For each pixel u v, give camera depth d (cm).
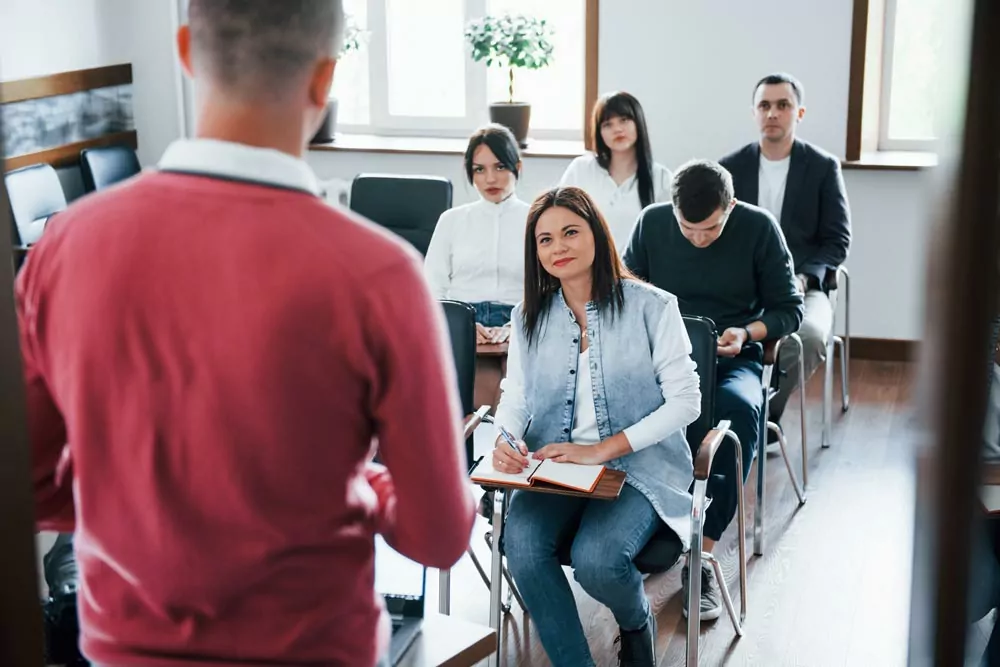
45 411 109
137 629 108
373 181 486
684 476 280
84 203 105
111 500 105
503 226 434
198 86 103
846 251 476
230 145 100
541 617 266
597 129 474
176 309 99
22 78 561
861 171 565
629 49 591
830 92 567
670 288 373
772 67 573
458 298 439
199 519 103
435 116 656
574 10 625
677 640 323
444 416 108
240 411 99
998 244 64
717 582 345
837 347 586
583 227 269
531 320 282
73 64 603
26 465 69
